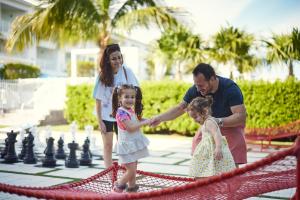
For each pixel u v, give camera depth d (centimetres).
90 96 1712
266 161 237
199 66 402
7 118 1914
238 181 261
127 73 543
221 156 373
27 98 2161
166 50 2589
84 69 3588
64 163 789
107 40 1638
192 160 397
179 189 257
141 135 453
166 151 1020
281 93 1349
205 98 399
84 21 1548
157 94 1546
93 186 434
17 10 3512
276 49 2128
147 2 1633
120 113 440
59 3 1505
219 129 389
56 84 2081
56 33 1600
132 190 445
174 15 1570
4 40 3291
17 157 809
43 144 1039
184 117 1488
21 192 281
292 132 1069
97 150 939
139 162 821
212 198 263
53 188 377
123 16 1574
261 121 1370
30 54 3647
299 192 237
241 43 2297
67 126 1888
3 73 2923
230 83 414
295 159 242
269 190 280
